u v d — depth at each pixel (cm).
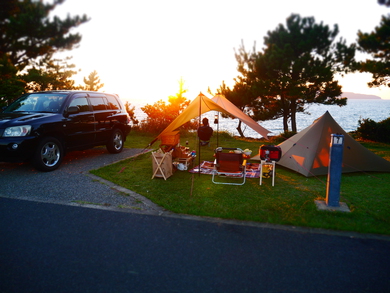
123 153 938
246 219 433
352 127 6631
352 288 273
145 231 387
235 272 295
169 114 1487
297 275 292
